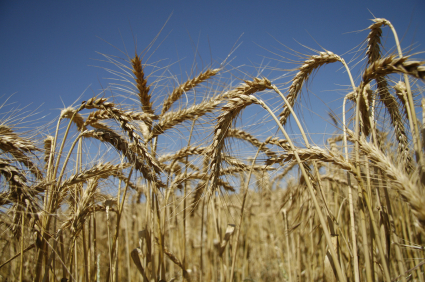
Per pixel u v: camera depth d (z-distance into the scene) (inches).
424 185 10.5
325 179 16.7
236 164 15.1
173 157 16.2
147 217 14.6
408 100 12.3
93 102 13.8
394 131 13.0
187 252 23.6
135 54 15.5
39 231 12.1
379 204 12.6
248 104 13.3
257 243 29.4
